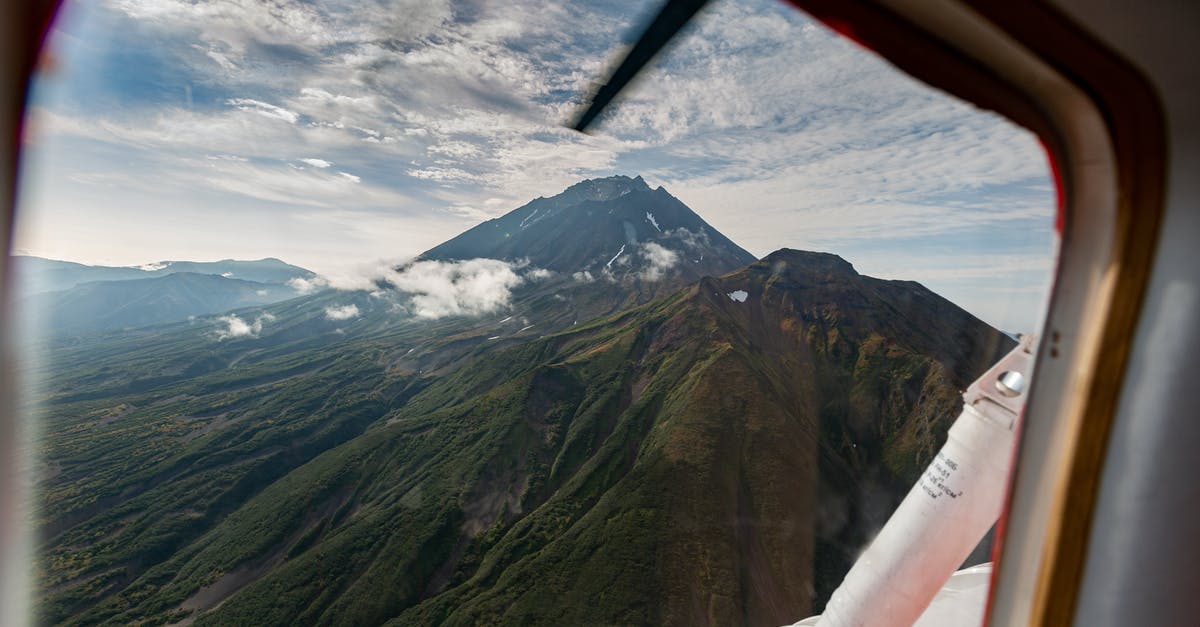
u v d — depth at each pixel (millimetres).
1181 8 2135
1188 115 2271
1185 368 2436
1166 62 2211
